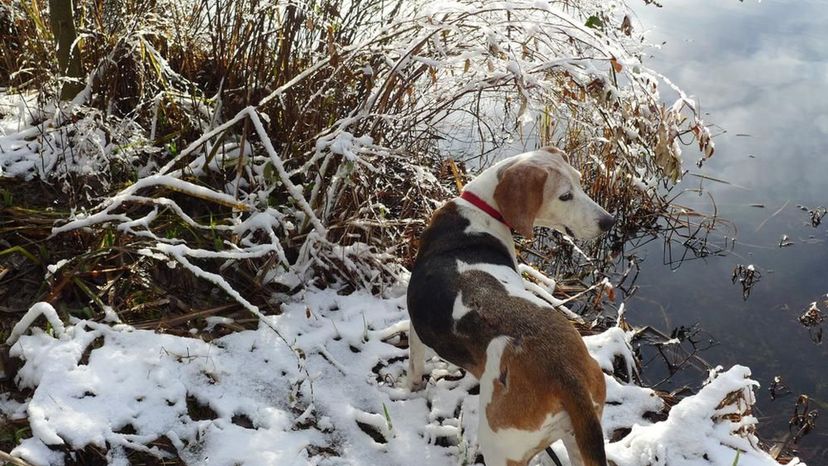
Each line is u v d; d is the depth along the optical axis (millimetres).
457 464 2322
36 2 3195
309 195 2980
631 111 2955
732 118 4012
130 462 2236
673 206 3682
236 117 2775
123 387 2342
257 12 3051
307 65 3076
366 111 2861
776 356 2969
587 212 2418
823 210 3623
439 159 3449
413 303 2322
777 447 2615
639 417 2486
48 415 2246
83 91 2967
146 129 3117
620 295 3229
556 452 2330
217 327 2615
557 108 3000
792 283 3285
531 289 2834
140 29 3021
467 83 2945
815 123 4027
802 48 4594
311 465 2277
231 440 2295
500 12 2988
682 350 2984
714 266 3379
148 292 2650
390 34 2893
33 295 2576
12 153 2906
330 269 2865
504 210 2379
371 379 2535
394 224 2895
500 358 2070
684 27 4793
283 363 2516
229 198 2740
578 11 3328
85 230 2668
